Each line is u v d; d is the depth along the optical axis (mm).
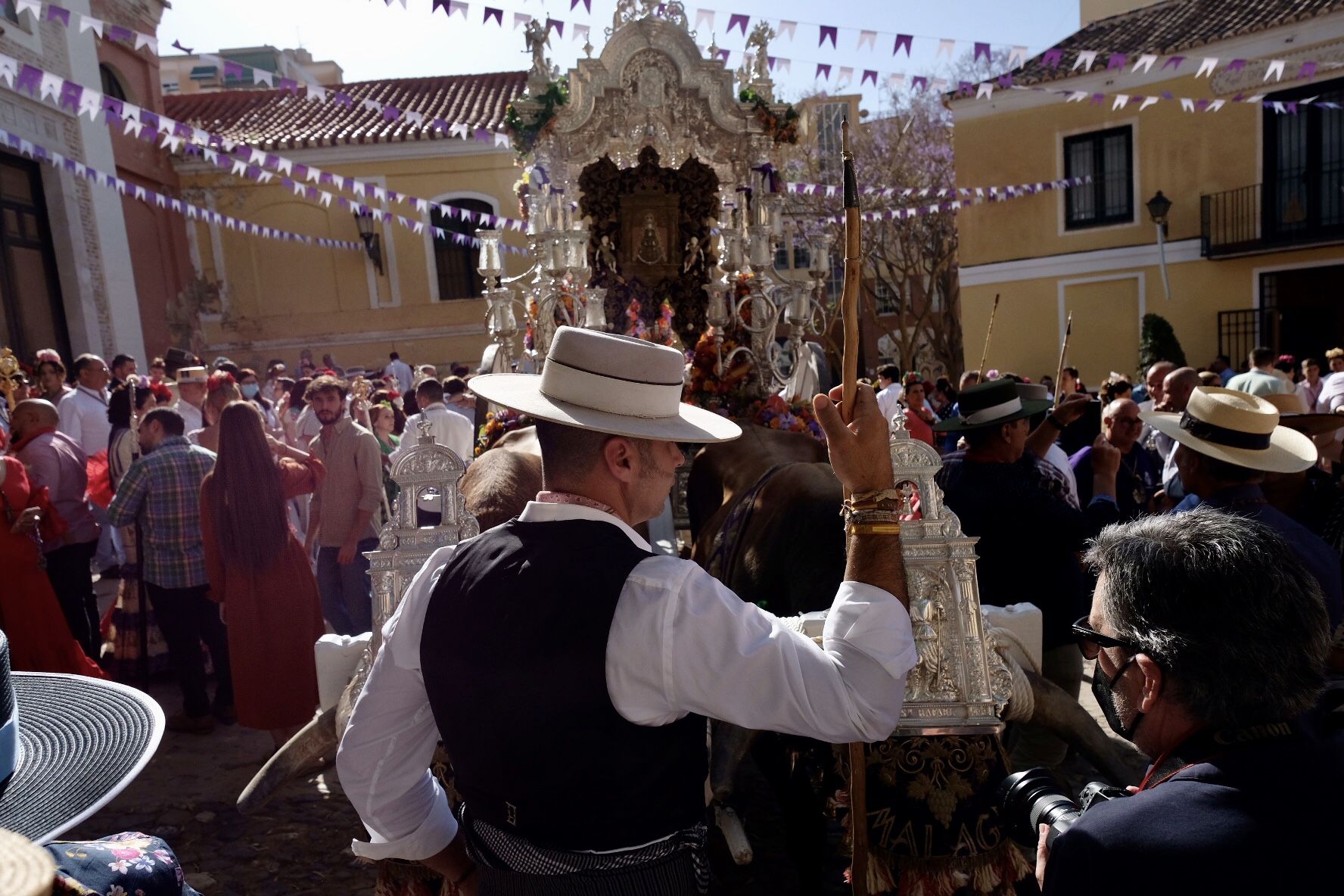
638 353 1587
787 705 1419
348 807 3953
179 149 18000
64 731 1300
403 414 9344
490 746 1489
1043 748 3443
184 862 3527
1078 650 3506
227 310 18719
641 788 1464
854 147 21359
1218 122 15141
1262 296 15328
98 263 13664
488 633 1481
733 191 6734
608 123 5977
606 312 6750
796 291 5559
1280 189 14859
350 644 2887
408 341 19156
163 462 4742
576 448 1609
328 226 18844
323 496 5555
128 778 1136
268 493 4285
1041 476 3684
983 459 3572
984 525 3404
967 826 2396
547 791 1463
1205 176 15406
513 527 1623
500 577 1517
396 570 2625
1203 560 1255
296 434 7828
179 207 11977
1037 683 2566
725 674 1412
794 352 5637
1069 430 7168
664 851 1490
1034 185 15625
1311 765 1172
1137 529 1377
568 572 1473
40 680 1445
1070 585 3418
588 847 1468
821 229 20562
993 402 3455
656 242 6789
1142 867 1146
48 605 4609
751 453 4312
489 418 5012
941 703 2428
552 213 5840
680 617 1423
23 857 805
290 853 3580
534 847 1490
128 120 6465
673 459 1686
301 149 18375
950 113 21312
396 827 1730
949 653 2443
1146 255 16062
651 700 1438
